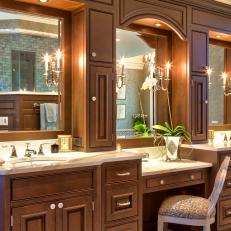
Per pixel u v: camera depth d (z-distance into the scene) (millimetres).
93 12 2885
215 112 4191
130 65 3432
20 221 2121
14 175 2088
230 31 3912
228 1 3881
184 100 3551
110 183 2549
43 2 2838
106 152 2859
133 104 3445
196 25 3582
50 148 2916
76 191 2359
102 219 2502
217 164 3209
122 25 3074
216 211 3238
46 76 2988
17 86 2865
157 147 3553
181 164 3152
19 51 2885
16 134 2809
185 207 2732
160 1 3314
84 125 2859
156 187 2867
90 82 2861
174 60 3664
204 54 3658
